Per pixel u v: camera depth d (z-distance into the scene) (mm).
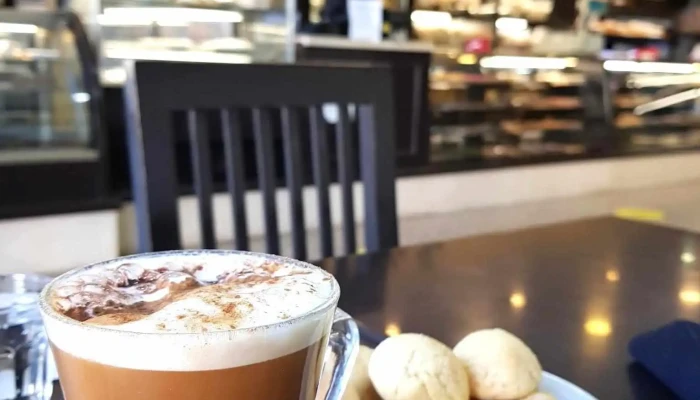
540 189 3629
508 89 3732
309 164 2256
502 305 722
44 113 2186
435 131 3512
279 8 3008
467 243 971
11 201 2133
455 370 429
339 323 398
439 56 3494
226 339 272
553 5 4207
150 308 312
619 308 721
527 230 1057
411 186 3193
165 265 354
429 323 663
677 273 853
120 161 2469
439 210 3311
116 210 2299
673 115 4207
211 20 2863
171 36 2787
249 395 285
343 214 1037
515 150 3723
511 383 435
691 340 558
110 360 271
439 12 3867
